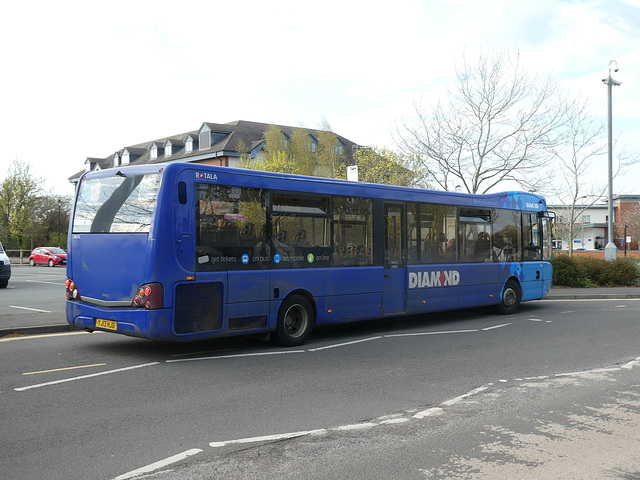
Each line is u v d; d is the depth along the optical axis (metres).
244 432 5.28
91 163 74.31
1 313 13.27
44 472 4.32
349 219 10.80
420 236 12.22
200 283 8.58
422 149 25.77
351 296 10.76
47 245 63.09
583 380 7.46
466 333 11.50
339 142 40.62
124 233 8.56
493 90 24.19
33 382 7.13
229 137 54.31
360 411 5.99
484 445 4.99
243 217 9.16
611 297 20.30
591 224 68.44
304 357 8.90
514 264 14.69
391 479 4.24
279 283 9.59
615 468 4.49
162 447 4.86
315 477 4.26
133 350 9.32
